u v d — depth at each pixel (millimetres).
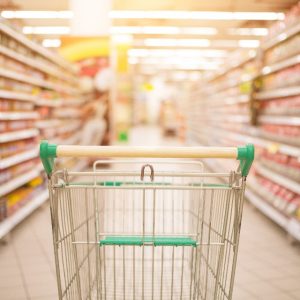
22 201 3973
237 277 2670
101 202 2088
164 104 22797
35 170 4555
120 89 14500
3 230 3219
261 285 2559
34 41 4703
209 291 1921
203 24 10547
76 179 6516
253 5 8695
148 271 2299
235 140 6238
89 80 7695
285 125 4117
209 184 1664
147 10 9062
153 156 1448
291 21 3869
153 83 27250
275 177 4164
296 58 3715
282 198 3951
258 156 4988
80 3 7367
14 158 3787
